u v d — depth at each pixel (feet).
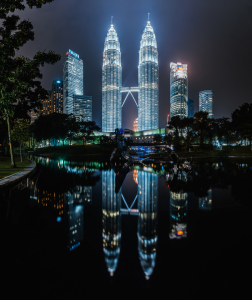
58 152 275.80
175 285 10.17
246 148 235.81
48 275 10.98
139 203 25.50
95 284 10.29
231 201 26.00
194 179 46.21
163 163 101.24
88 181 44.24
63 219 19.83
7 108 55.77
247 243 14.34
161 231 16.67
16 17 45.50
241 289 9.83
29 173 58.54
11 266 11.82
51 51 55.77
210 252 13.19
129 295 9.30
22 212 22.11
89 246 14.29
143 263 12.02
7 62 44.57
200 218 19.63
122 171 65.16
